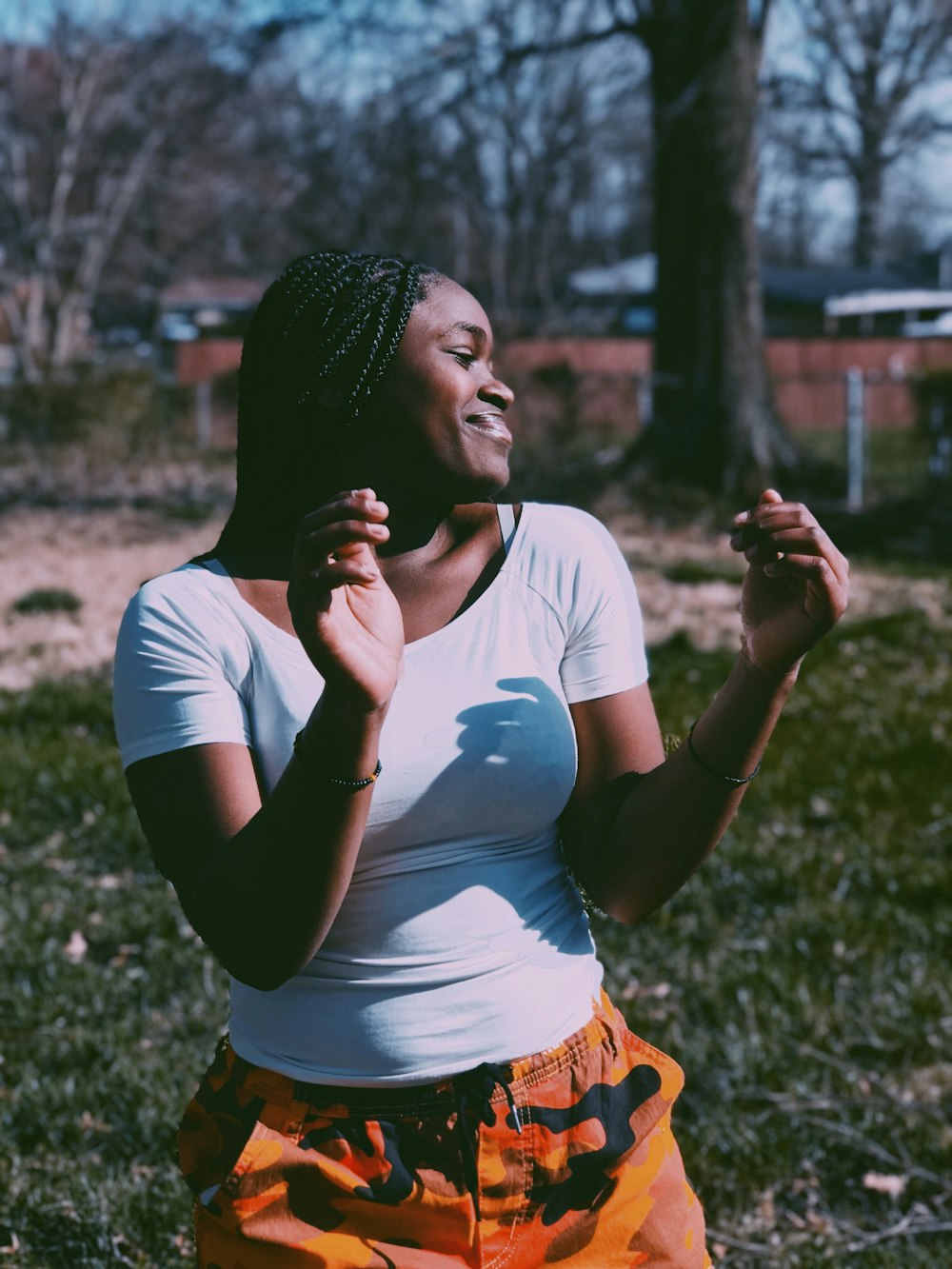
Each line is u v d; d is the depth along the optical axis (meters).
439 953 1.48
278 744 1.48
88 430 19.70
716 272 15.05
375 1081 1.47
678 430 15.25
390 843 1.47
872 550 13.39
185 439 20.83
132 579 11.49
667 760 1.55
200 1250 1.51
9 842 5.30
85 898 4.70
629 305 44.47
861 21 21.50
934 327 43.62
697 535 13.80
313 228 28.98
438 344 1.52
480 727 1.48
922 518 14.39
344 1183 1.45
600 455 16.72
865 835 5.22
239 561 1.56
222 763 1.46
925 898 4.66
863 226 48.31
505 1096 1.48
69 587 11.05
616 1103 1.56
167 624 1.50
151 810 1.48
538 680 1.53
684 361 15.23
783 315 44.28
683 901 4.60
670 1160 1.58
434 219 35.84
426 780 1.46
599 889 1.59
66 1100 3.41
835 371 34.47
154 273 43.06
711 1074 3.52
